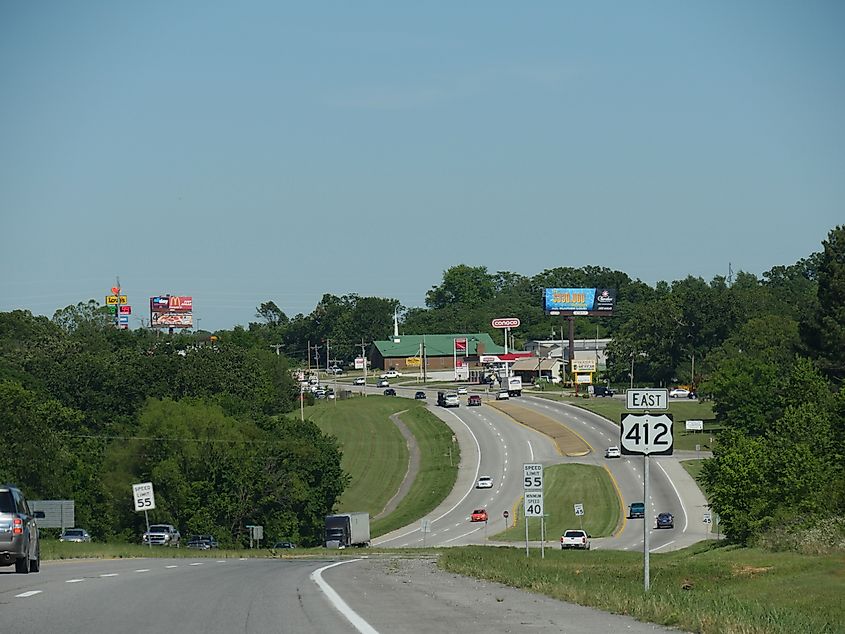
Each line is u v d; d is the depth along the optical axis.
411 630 21.14
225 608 25.38
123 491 124.69
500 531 130.38
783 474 74.88
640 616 23.86
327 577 38.84
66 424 140.38
